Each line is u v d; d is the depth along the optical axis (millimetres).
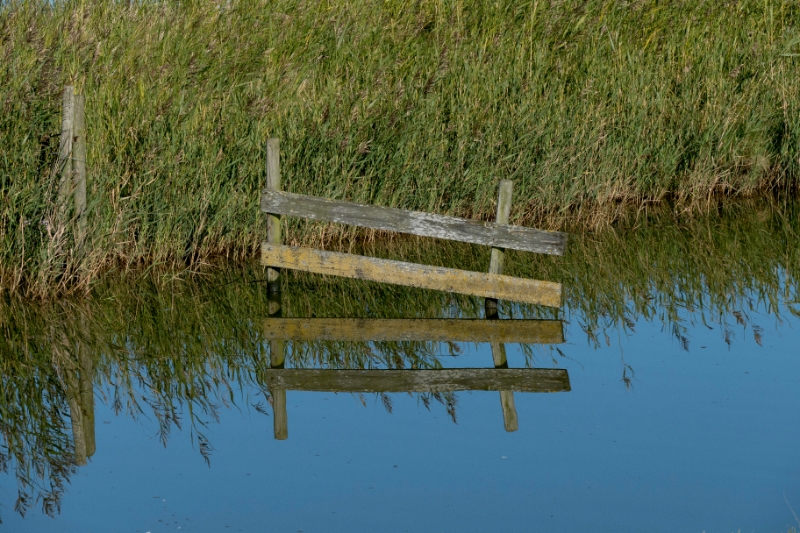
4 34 9562
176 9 11312
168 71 10016
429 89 10844
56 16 10508
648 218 11734
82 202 8570
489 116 11234
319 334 7879
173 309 8336
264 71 10859
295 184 10062
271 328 7980
